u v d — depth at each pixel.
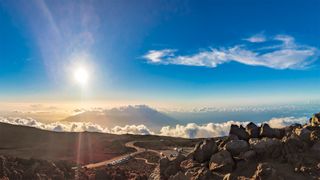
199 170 26.34
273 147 26.16
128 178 57.56
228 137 29.73
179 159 29.56
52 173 60.12
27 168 59.09
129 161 103.31
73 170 67.75
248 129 30.66
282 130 30.64
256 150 26.39
